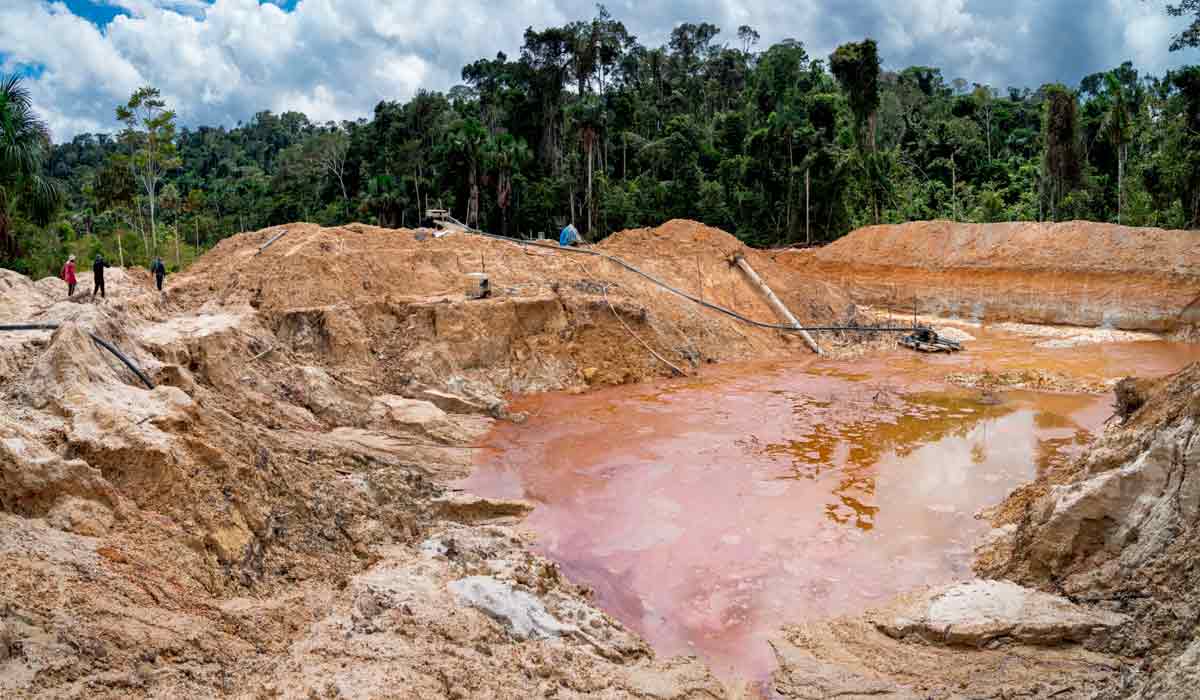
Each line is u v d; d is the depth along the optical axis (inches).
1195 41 1407.5
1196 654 257.3
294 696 297.7
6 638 267.4
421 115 2800.2
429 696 320.2
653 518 615.5
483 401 912.3
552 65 2748.5
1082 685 354.3
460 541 538.3
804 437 831.1
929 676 390.6
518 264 1261.1
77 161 4498.0
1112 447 494.3
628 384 1093.8
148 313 848.3
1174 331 1430.9
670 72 3437.5
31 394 459.8
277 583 425.7
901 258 1829.5
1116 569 430.9
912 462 745.0
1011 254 1680.6
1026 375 1101.7
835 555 547.8
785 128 2303.2
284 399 789.2
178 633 321.1
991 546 541.3
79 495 379.2
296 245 1202.0
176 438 442.3
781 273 1576.0
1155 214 1768.0
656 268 1438.2
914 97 3373.5
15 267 1320.1
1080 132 2225.6
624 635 438.6
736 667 421.7
